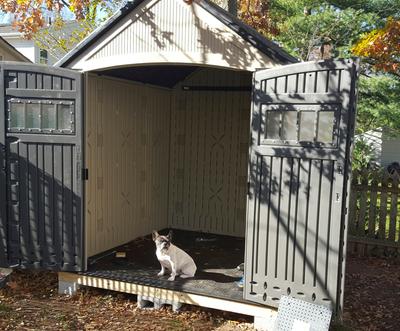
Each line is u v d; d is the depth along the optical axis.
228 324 4.78
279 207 4.51
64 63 5.30
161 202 8.06
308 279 4.44
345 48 12.77
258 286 4.63
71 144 5.24
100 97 6.17
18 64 5.28
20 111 5.33
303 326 4.24
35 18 11.51
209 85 7.80
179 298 4.97
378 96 14.09
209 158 7.92
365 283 6.21
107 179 6.45
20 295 5.43
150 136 7.55
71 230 5.33
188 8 4.76
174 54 4.85
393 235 7.36
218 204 7.91
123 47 5.05
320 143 4.30
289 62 4.45
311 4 13.64
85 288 5.54
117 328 4.63
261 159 4.56
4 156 5.40
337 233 4.29
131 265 5.79
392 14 13.34
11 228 5.47
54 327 4.62
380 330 4.69
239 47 4.62
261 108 4.53
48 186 5.34
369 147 16.72
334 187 4.28
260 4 12.33
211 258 6.30
